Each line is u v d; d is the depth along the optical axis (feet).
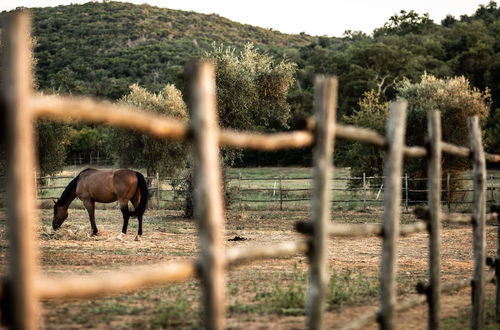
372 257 41.86
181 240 50.98
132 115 10.41
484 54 250.37
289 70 83.25
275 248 13.24
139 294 25.63
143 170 165.58
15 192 8.30
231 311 22.79
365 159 106.32
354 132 15.01
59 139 99.40
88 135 195.72
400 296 26.66
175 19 632.38
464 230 63.62
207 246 11.44
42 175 98.27
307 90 269.23
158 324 20.13
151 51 461.37
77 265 34.04
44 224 61.77
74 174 147.43
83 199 52.37
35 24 534.37
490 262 23.15
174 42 538.06
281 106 83.10
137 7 624.18
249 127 81.87
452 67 256.32
